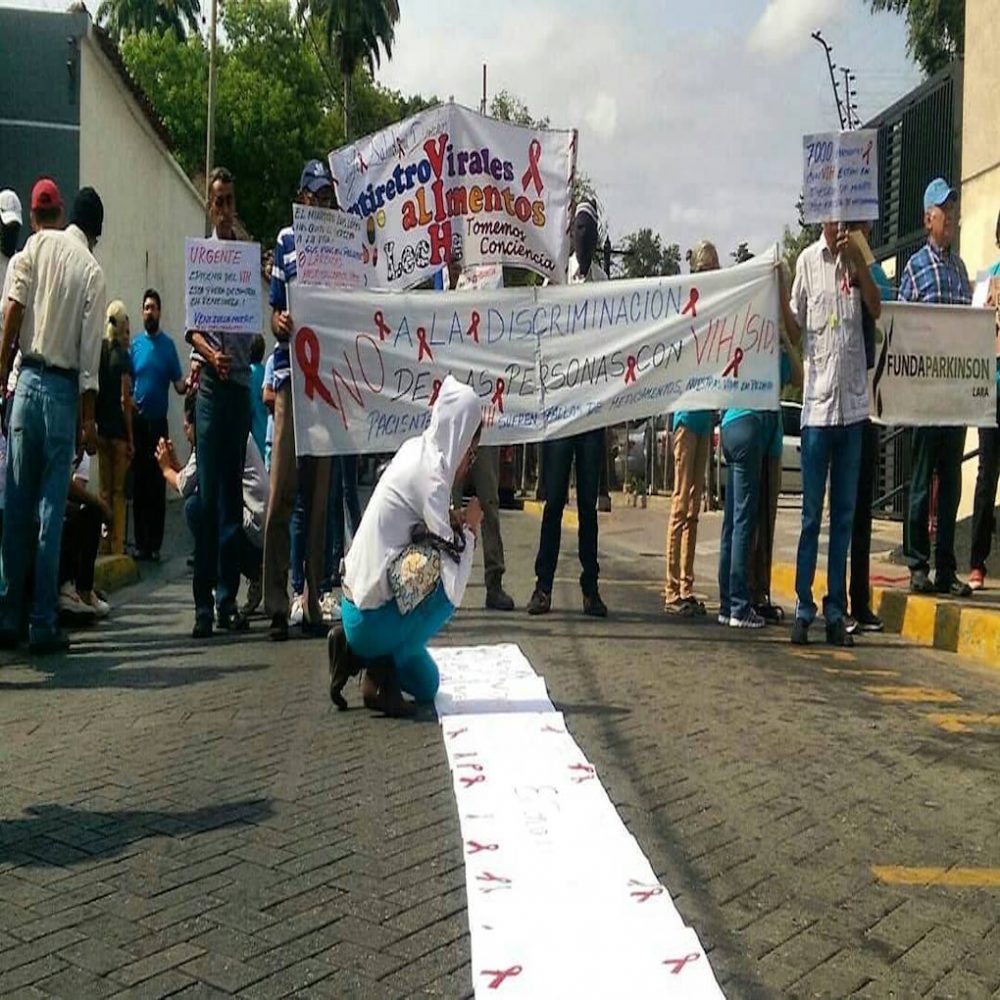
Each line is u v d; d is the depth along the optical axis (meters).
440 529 5.05
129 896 3.36
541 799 4.07
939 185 7.64
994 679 6.07
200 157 44.66
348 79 48.94
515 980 2.84
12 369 6.80
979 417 7.28
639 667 6.12
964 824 3.94
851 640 6.88
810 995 2.80
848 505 6.77
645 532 13.93
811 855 3.65
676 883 3.43
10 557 6.64
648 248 49.41
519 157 7.69
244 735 4.94
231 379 6.88
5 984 2.87
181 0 48.16
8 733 4.99
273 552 6.91
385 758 4.60
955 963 2.97
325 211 6.93
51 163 14.17
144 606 8.40
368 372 6.98
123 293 16.67
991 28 10.70
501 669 5.93
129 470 11.14
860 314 6.58
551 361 7.30
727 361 7.23
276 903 3.30
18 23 14.06
